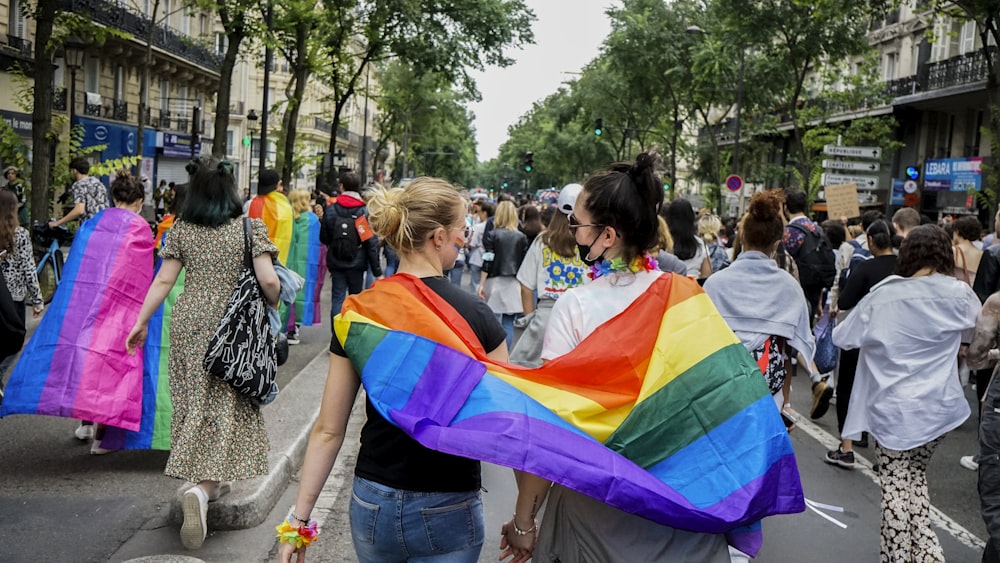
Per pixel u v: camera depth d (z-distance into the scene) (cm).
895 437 512
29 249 848
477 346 296
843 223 1519
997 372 472
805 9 2923
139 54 3812
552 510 306
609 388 294
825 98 3356
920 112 3662
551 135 7675
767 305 501
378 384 289
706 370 296
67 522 547
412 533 293
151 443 650
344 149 8425
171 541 522
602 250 309
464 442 277
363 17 3219
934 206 3491
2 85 2916
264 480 587
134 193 673
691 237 727
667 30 4300
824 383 731
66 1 3152
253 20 2172
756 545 302
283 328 1177
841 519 631
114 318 648
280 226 1016
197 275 524
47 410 630
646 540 290
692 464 290
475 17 3231
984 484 471
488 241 1105
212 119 5247
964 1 2028
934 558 507
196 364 518
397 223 306
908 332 521
